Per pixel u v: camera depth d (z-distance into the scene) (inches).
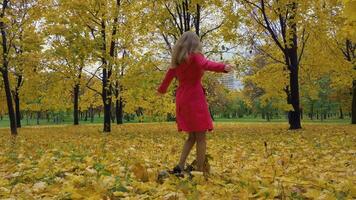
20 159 283.9
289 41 675.4
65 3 714.2
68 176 183.8
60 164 233.1
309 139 459.2
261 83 989.8
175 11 806.5
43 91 1165.7
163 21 727.7
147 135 599.8
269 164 239.8
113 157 265.3
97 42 677.9
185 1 729.0
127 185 164.7
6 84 762.8
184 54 194.1
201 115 196.5
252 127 935.7
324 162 254.2
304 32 819.4
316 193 140.7
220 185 169.9
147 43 836.6
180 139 493.7
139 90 699.4
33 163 255.0
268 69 952.3
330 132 610.9
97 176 176.2
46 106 1222.3
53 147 390.3
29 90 1122.0
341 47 993.5
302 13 682.2
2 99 1315.2
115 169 204.1
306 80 1105.4
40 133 775.1
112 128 987.9
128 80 697.0
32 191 155.3
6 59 746.2
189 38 196.7
